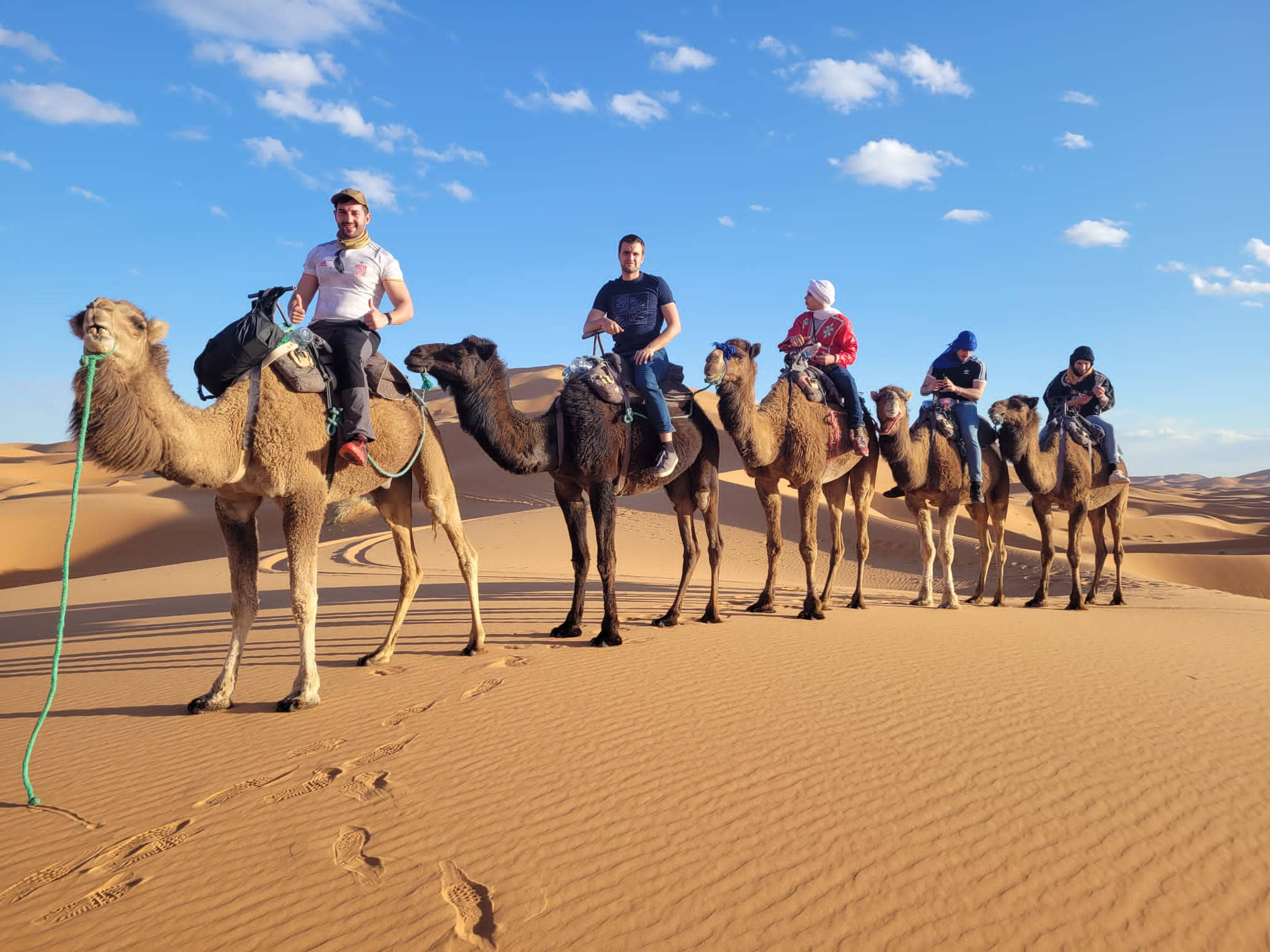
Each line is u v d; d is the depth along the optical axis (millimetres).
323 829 4320
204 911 3607
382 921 3461
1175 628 10227
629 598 13742
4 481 76438
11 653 10523
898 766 4859
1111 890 3496
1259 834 3920
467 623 10469
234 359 6148
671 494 10266
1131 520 60938
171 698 7109
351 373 6828
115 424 5262
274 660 8523
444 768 5082
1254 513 98625
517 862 3898
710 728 5613
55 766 5465
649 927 3354
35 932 3506
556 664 7645
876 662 7426
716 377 9055
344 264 7230
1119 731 5398
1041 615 11711
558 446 8539
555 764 5078
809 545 10516
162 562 43156
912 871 3676
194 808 4691
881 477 47000
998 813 4195
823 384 10641
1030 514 54188
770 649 8062
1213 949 3115
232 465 6125
